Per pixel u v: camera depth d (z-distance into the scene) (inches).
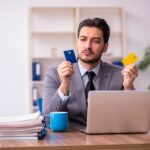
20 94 198.5
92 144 58.6
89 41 91.0
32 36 200.7
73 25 203.9
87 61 90.7
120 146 59.0
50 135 71.2
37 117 66.8
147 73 207.9
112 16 207.6
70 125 87.1
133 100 72.4
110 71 94.0
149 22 209.2
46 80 91.9
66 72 80.7
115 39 207.6
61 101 81.6
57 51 202.7
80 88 88.8
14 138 64.6
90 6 199.6
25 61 199.3
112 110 71.8
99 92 70.7
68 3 203.0
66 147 57.5
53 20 203.2
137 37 208.8
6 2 197.8
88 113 71.1
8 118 69.5
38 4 200.7
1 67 197.3
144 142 60.7
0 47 197.5
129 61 87.3
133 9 208.5
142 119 73.9
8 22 197.9
